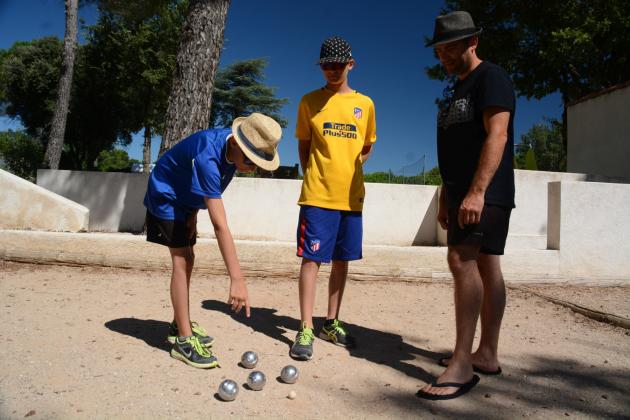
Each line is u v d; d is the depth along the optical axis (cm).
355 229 357
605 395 273
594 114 1298
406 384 285
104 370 279
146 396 249
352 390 273
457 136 282
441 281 594
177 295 303
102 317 390
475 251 270
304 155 379
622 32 1686
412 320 432
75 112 2700
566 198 595
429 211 939
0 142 2409
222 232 276
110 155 5806
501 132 258
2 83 2812
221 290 511
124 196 967
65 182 963
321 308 472
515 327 412
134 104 2748
